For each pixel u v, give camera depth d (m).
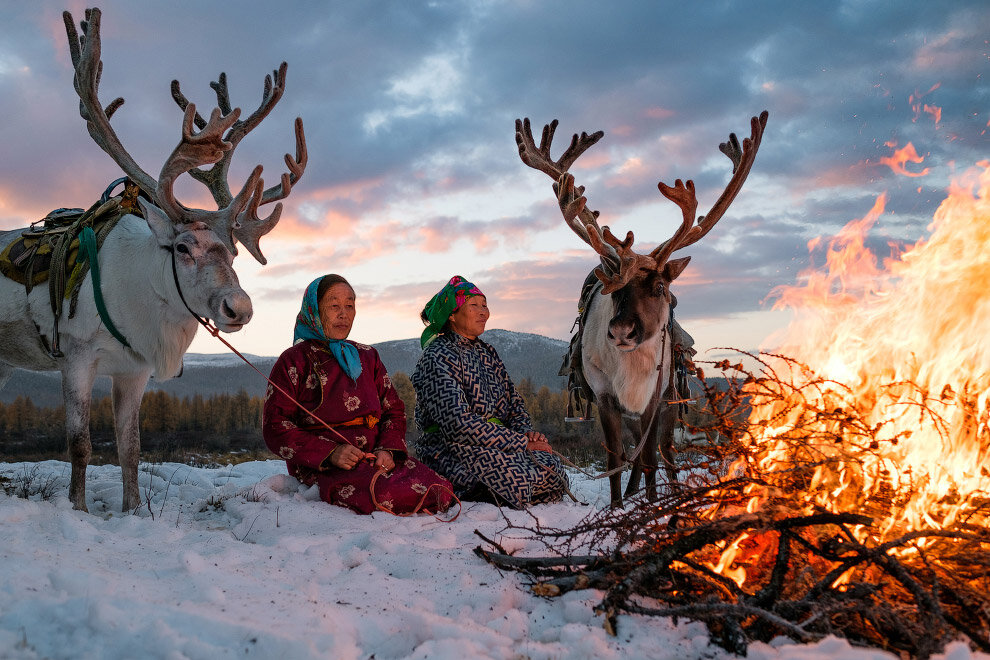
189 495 5.61
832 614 2.38
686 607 2.38
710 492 3.10
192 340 5.18
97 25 5.27
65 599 2.33
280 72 5.95
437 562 3.31
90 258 4.97
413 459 4.87
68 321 4.99
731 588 2.56
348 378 4.92
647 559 2.73
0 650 2.02
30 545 2.95
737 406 3.29
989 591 2.48
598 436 13.25
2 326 5.28
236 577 2.82
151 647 2.08
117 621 2.19
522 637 2.55
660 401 5.72
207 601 2.50
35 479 6.05
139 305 4.98
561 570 3.04
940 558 2.56
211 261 4.84
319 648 2.18
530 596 2.89
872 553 2.45
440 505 4.64
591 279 6.53
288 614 2.46
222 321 4.77
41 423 41.47
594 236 5.61
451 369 5.05
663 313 5.52
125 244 5.06
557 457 5.15
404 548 3.54
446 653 2.24
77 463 4.90
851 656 2.08
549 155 6.55
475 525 4.24
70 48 5.45
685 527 2.83
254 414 49.69
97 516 4.56
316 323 4.94
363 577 3.10
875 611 2.28
